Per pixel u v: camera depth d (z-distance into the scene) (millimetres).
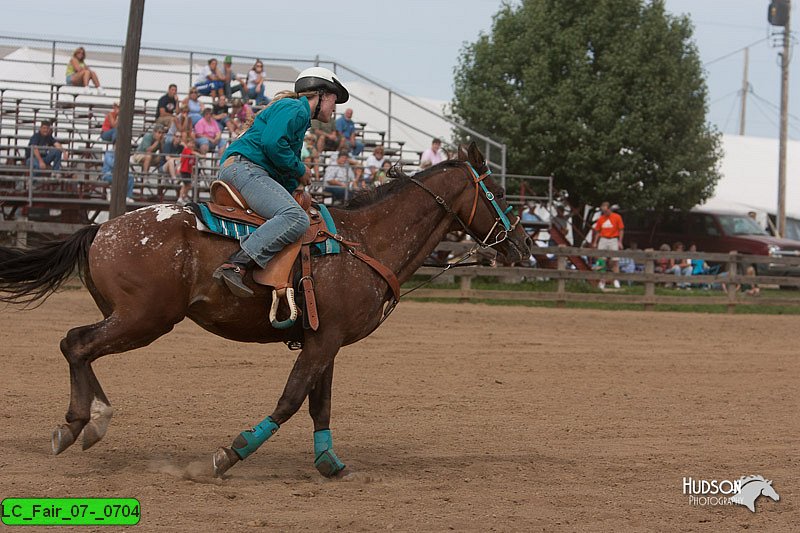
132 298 6996
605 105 29922
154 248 7035
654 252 23016
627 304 23453
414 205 7918
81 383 6969
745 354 16641
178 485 6988
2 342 14008
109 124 22438
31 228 19406
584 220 31938
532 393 12078
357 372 13102
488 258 8508
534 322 19453
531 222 26031
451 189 8055
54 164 22516
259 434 7164
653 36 30688
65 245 7199
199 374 12414
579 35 30531
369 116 29828
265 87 25766
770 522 6742
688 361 15508
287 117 7164
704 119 31469
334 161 23906
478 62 31938
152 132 23062
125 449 8180
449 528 6219
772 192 40094
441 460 8344
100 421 7004
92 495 6605
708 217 31625
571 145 30453
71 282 19766
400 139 28906
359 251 7531
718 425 10344
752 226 31750
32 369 12078
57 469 7320
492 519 6473
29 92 25016
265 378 12375
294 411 7234
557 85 30594
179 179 22062
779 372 14695
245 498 6727
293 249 7164
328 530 6055
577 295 22453
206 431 9117
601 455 8719
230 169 7305
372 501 6812
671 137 31250
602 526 6430
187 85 26766
